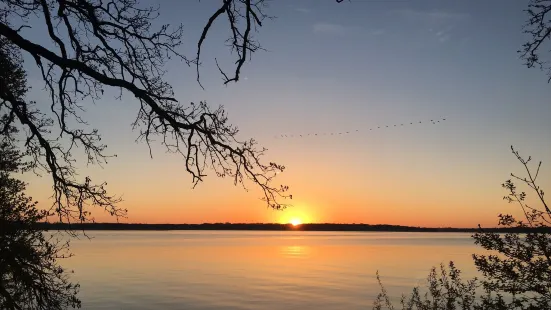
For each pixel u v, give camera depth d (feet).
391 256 385.09
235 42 18.42
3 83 21.83
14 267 26.89
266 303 133.08
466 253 422.82
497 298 17.37
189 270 252.42
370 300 136.77
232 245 645.10
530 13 17.44
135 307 123.03
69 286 29.76
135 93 19.57
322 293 155.53
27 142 24.11
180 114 20.61
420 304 26.89
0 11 21.85
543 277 16.14
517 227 16.87
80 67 19.04
